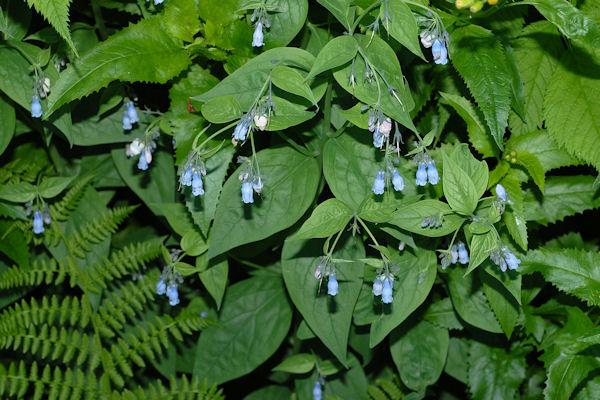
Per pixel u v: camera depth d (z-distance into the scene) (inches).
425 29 34.9
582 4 37.9
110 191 42.8
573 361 37.8
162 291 38.8
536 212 38.9
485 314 38.7
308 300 37.9
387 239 38.0
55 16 33.7
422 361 40.4
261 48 36.7
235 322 41.5
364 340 41.5
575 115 37.2
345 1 34.9
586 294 37.6
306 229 34.9
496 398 40.4
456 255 36.3
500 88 35.1
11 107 38.8
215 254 35.9
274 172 36.6
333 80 36.9
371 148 36.3
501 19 37.8
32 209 39.7
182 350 43.4
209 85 37.3
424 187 36.4
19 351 43.1
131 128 39.6
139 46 36.5
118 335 42.9
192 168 34.4
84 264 41.4
